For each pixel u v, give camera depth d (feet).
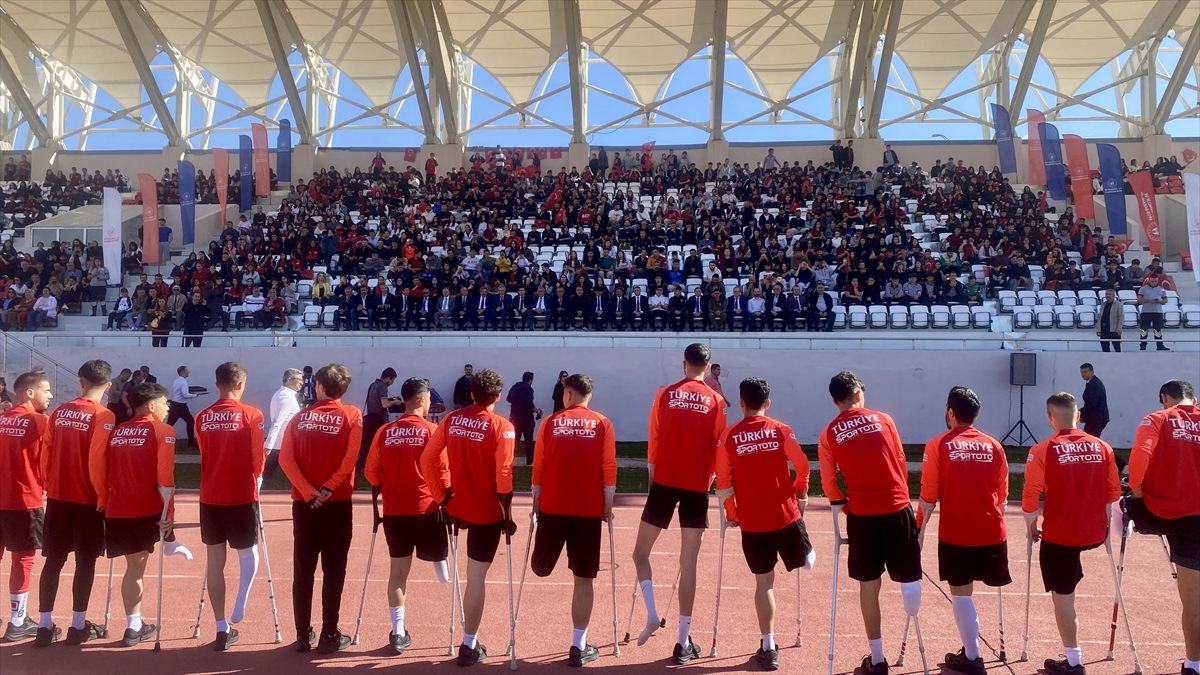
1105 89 104.88
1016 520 38.68
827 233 80.23
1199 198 66.80
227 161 93.25
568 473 20.71
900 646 22.20
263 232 85.56
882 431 19.93
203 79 115.75
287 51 108.27
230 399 22.11
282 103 116.78
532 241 83.05
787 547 20.63
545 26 102.06
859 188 92.22
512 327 66.80
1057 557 20.07
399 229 86.02
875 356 60.75
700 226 81.30
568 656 21.43
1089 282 71.67
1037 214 82.33
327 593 21.39
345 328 67.97
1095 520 19.88
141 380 56.85
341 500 21.62
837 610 25.27
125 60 110.52
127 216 90.99
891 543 19.52
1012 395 59.88
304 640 21.48
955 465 19.71
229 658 21.06
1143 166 97.91
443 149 106.11
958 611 19.88
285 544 33.78
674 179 98.78
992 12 99.19
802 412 60.75
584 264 73.97
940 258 74.79
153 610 25.20
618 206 87.61
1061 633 20.17
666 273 71.87
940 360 60.34
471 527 20.79
